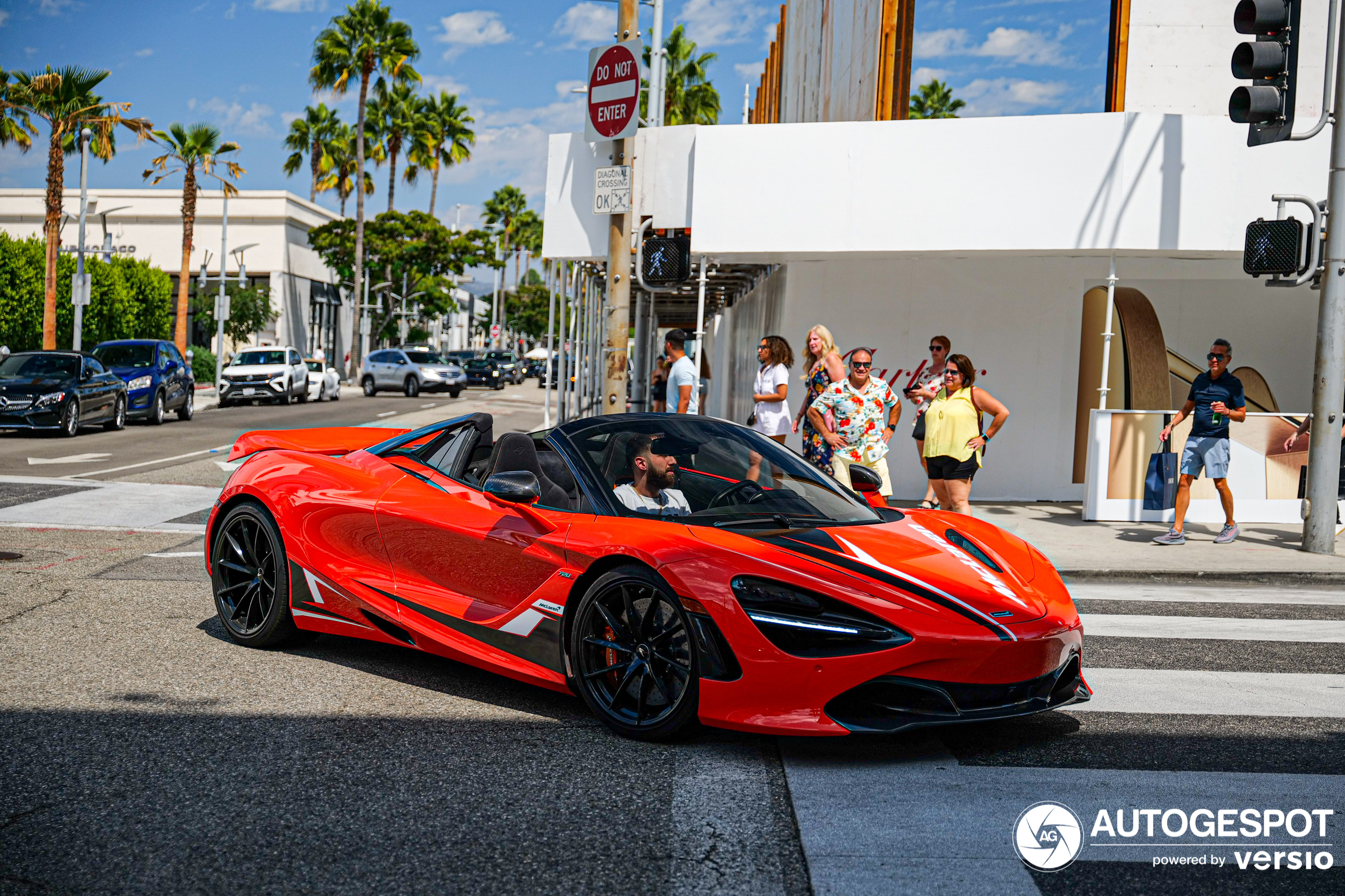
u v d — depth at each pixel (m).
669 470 4.44
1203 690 4.75
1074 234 10.35
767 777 3.57
